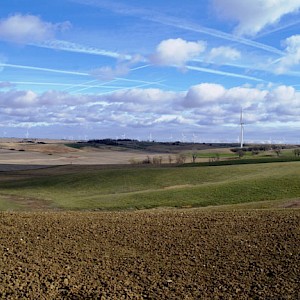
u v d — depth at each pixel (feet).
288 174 161.99
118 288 44.78
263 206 98.17
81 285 45.39
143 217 74.69
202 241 58.75
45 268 49.52
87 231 63.82
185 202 131.34
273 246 55.01
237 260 51.31
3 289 43.88
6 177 237.25
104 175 206.18
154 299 42.45
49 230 63.77
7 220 68.69
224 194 138.31
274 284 44.37
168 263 51.42
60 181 203.92
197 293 43.45
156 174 201.57
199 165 248.73
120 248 56.70
